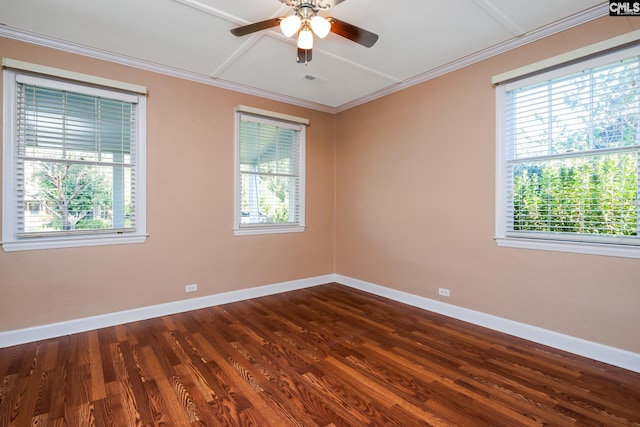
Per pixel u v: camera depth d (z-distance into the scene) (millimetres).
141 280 3162
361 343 2652
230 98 3717
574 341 2447
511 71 2701
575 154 2457
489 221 2939
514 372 2188
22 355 2404
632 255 2186
